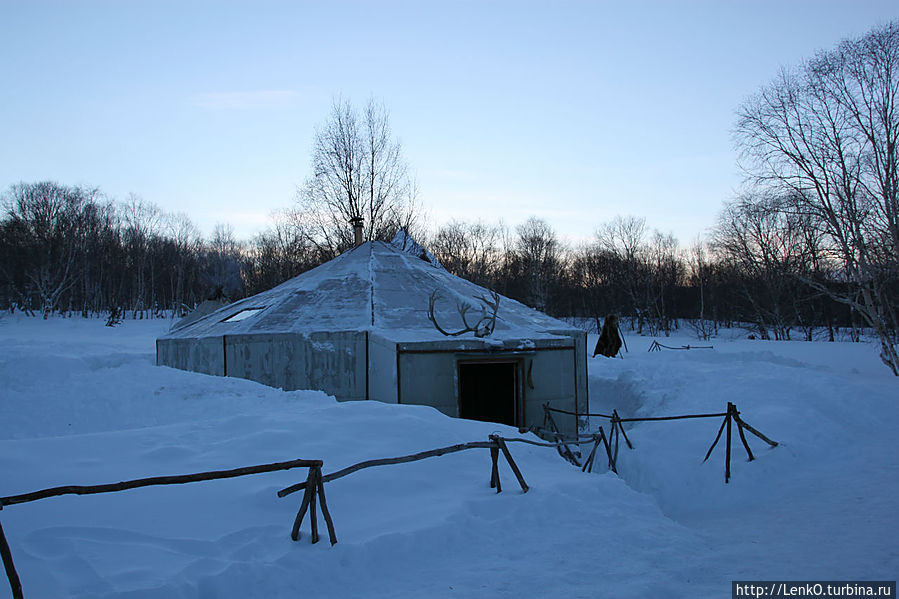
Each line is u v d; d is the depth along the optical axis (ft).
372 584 15.79
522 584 15.97
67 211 204.23
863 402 45.65
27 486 19.30
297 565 15.69
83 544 15.78
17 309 209.97
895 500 27.53
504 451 22.88
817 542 22.13
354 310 53.11
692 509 32.76
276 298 57.93
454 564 17.19
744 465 35.37
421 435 26.68
